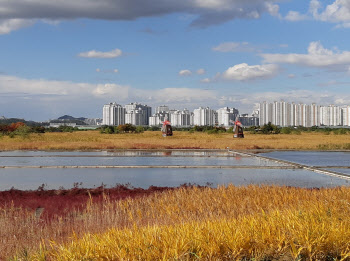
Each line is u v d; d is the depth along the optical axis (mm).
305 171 23906
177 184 18797
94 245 6090
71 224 9219
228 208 10391
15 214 10656
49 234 8305
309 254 5801
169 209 10570
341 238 6035
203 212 10047
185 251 5766
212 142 54281
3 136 68562
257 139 65688
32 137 66250
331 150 42250
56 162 29328
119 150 42125
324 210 8000
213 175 21938
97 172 23125
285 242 6074
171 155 35750
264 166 25859
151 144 48469
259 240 6148
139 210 10367
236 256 5906
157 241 6098
